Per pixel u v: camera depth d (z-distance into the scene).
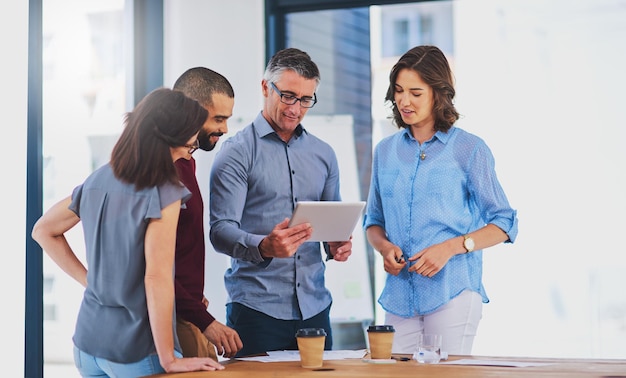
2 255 3.70
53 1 4.53
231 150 3.24
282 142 3.32
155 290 2.27
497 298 5.10
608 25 5.02
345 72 5.41
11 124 3.78
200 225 2.83
